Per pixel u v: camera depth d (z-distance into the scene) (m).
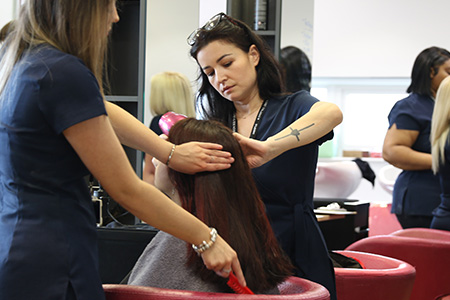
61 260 1.28
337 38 7.25
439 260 2.80
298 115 2.14
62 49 1.34
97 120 1.29
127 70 3.31
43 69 1.27
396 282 2.18
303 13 4.17
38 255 1.26
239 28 2.15
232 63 2.11
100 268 2.53
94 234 1.38
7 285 1.24
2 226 1.30
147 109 3.06
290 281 1.64
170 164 1.60
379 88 7.75
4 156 1.31
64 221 1.30
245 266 1.52
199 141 1.61
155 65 3.07
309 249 2.10
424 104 3.76
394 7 7.11
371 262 2.48
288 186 2.10
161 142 1.64
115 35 3.31
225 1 3.18
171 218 1.38
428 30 7.04
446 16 6.99
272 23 3.57
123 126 1.69
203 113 2.33
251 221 1.58
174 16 3.08
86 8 1.34
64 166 1.32
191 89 3.07
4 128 1.31
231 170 1.58
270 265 1.60
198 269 1.50
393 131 3.78
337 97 7.84
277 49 3.46
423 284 2.83
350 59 7.23
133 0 3.28
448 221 3.29
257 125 2.18
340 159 7.18
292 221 2.10
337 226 3.90
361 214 4.03
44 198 1.29
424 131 3.74
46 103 1.27
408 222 3.79
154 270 1.54
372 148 7.83
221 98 2.28
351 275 2.18
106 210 2.73
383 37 7.14
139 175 2.94
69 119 1.26
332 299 2.11
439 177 3.60
